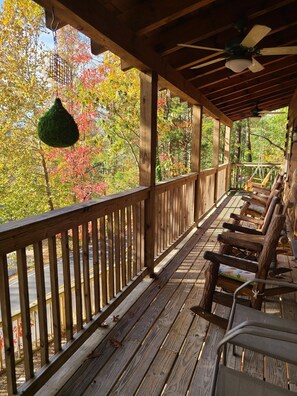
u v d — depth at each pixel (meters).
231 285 2.19
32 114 8.56
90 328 2.08
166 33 2.89
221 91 5.67
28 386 1.54
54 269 1.70
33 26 8.03
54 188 8.91
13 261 8.47
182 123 10.53
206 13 2.78
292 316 2.52
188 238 4.68
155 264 3.40
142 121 3.01
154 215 3.21
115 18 2.16
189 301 2.72
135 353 2.02
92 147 8.48
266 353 1.41
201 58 3.40
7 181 8.77
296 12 3.03
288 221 4.42
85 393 1.68
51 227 1.64
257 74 4.94
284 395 1.19
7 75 7.96
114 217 2.46
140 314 2.50
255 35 2.57
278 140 16.89
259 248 2.15
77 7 1.74
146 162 3.04
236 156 16.08
